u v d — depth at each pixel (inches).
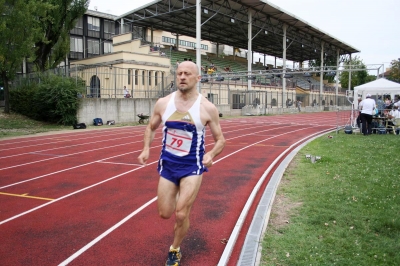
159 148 487.2
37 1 847.1
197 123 126.3
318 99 2138.3
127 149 481.7
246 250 148.4
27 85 1010.1
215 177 300.8
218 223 190.1
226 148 477.4
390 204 203.9
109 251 157.3
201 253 153.6
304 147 456.8
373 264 134.0
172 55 1553.9
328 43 2145.7
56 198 243.4
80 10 1078.4
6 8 762.8
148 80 1149.1
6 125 826.8
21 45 811.4
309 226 174.4
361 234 162.9
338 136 577.0
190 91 127.9
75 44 1614.2
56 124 895.7
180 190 128.3
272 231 170.1
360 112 599.5
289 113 1685.5
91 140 597.3
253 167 344.5
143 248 160.1
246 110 1429.6
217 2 1304.1
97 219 199.6
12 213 212.1
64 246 163.5
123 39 1283.2
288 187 250.7
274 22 1617.9
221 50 2401.6
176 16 1465.3
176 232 134.0
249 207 214.5
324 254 142.8
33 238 173.3
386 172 288.0
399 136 561.6
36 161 393.4
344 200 215.2
